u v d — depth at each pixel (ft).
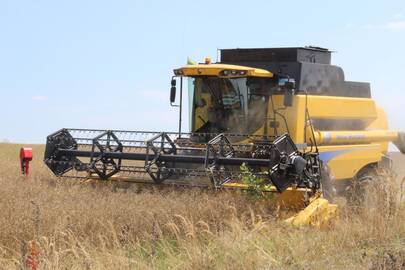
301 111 51.26
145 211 38.63
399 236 37.47
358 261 31.99
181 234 37.35
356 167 59.62
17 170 61.11
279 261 32.14
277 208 41.93
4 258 31.91
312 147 52.90
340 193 58.03
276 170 42.88
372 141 63.00
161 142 48.49
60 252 31.07
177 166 49.96
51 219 35.01
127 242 35.76
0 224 33.76
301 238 36.42
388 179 46.91
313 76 55.57
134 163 62.39
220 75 51.37
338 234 37.32
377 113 64.49
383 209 42.55
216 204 40.88
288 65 54.54
